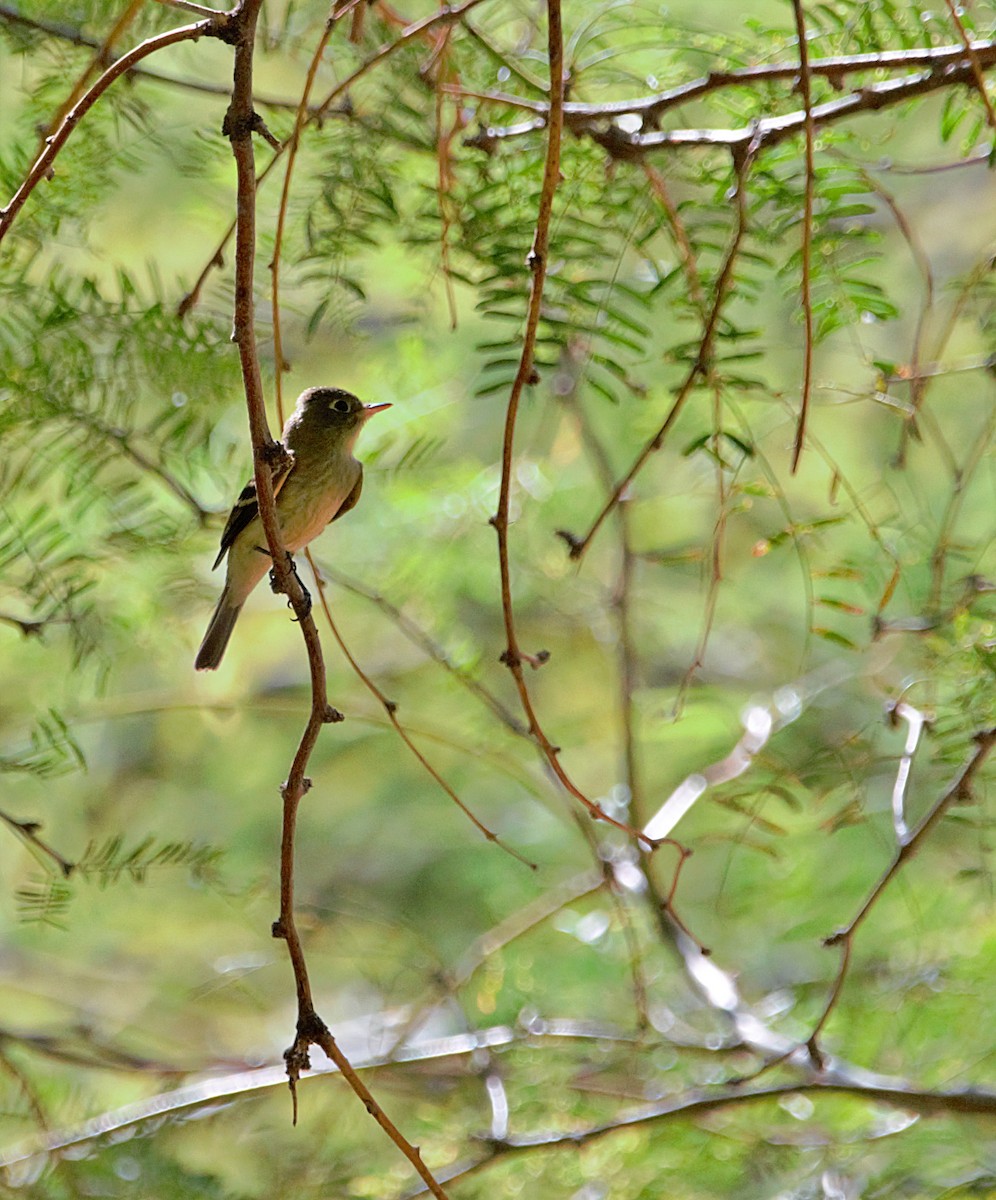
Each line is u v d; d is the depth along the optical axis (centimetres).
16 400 730
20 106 867
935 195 1256
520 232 681
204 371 749
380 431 1085
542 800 1255
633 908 1168
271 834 1567
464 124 736
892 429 1098
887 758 877
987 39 686
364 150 726
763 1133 998
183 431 769
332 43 750
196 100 894
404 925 1270
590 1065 1084
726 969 1222
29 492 774
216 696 1385
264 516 534
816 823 1086
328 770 1567
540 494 1141
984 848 860
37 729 860
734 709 1339
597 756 1462
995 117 607
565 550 1190
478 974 1245
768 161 678
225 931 1489
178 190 986
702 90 682
